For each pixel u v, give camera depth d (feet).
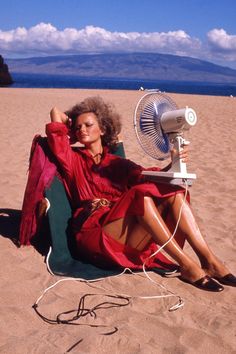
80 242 14.32
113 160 15.15
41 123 55.98
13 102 85.35
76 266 14.35
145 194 13.23
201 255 13.93
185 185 13.69
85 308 12.00
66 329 10.94
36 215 15.11
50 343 10.31
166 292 13.14
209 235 18.52
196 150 39.86
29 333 10.72
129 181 14.99
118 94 126.93
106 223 13.84
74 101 92.94
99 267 14.40
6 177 26.45
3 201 21.50
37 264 14.35
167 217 14.15
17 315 11.44
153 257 14.43
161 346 10.53
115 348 10.32
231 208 22.61
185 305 12.48
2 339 10.39
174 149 13.70
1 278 13.28
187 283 13.74
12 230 17.21
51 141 14.78
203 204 23.04
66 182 15.37
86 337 10.55
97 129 15.01
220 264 13.83
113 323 11.35
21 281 13.16
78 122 14.94
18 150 36.09
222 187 26.81
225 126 58.54
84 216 14.49
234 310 12.45
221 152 39.19
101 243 13.80
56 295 12.55
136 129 13.97
